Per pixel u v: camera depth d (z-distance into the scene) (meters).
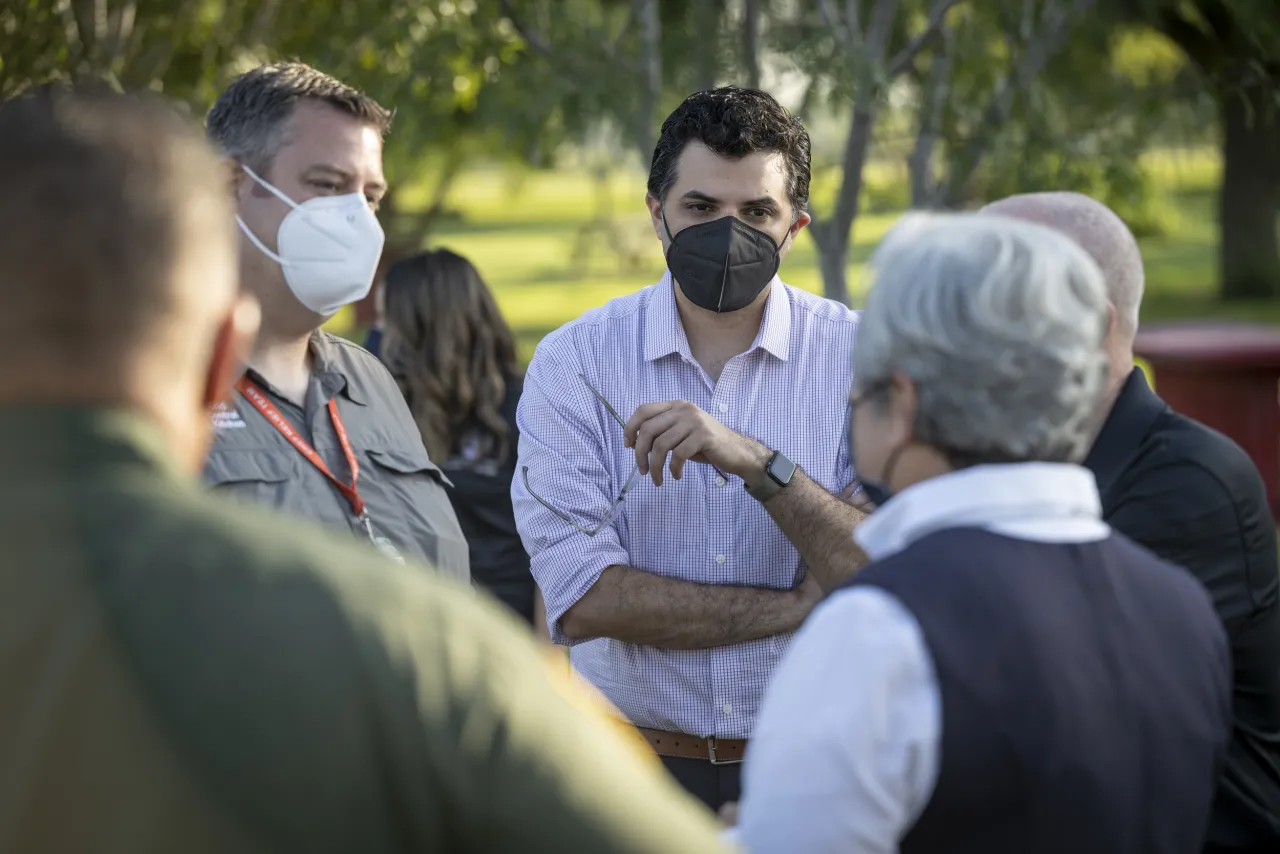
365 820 1.66
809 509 4.14
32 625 1.67
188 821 1.62
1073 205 3.70
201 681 1.65
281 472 3.79
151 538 1.72
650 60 11.52
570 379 4.61
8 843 1.62
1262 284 34.75
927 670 2.30
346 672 1.68
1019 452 2.53
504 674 1.77
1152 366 13.95
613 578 4.38
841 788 2.30
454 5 11.80
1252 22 12.67
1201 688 2.53
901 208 12.59
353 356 4.25
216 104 4.08
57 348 1.77
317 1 12.18
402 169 15.16
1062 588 2.45
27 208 1.77
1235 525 3.53
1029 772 2.30
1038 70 12.01
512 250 54.69
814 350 4.64
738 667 4.39
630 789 1.78
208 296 1.90
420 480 4.17
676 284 4.51
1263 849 3.61
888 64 11.98
